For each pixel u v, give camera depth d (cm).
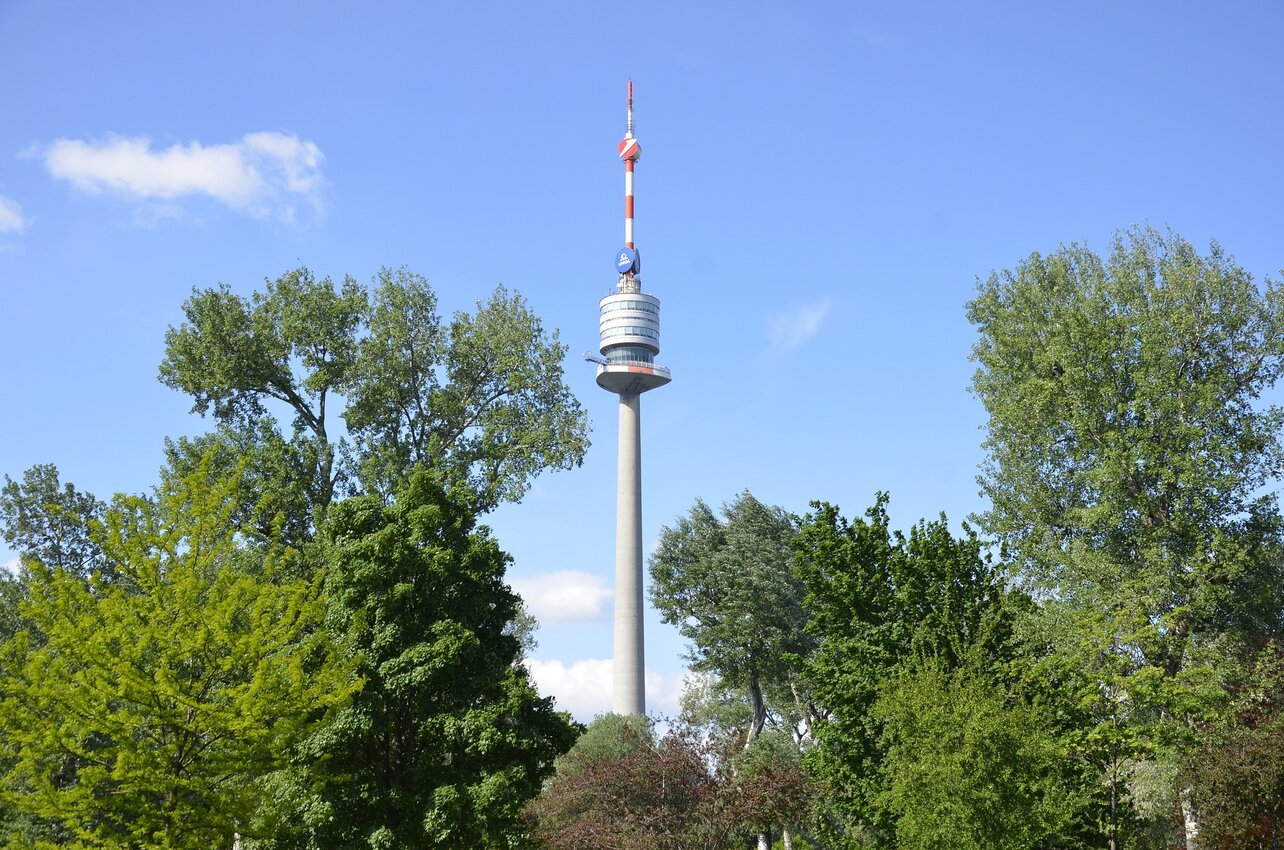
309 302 5056
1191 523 4122
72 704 2005
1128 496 4319
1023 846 2688
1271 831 2970
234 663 2183
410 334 5291
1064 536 4666
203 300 4994
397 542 2997
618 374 13312
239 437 4925
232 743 2145
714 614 7662
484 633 3200
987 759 2738
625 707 11875
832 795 3606
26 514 5719
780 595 7162
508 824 2820
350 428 5075
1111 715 3247
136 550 2233
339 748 2744
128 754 2000
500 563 3241
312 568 4109
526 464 5184
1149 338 4275
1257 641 4212
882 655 3372
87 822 2111
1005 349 4878
